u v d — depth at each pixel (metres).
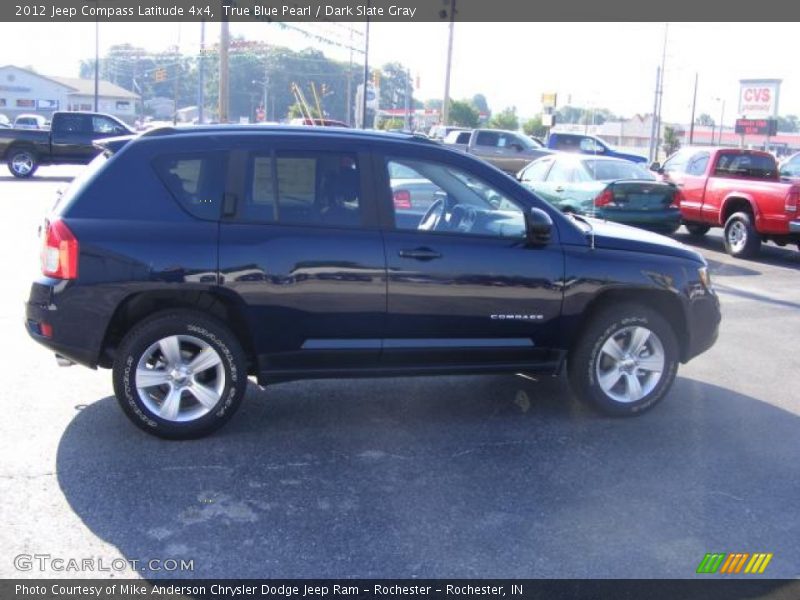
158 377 5.00
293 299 5.06
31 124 52.03
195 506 4.27
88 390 5.98
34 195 19.62
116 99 76.88
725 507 4.44
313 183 5.17
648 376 5.82
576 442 5.31
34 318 4.91
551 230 5.45
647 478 4.79
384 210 5.25
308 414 5.67
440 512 4.29
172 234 4.92
